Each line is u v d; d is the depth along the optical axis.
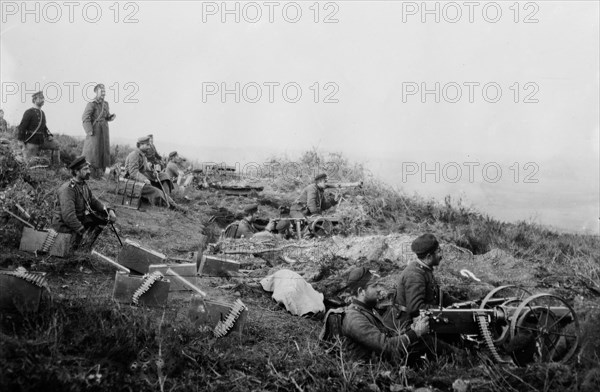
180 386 4.82
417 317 5.41
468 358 5.45
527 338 5.30
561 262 10.18
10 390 4.35
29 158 11.84
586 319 5.59
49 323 5.03
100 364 4.78
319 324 6.47
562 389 4.99
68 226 7.64
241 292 7.00
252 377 5.11
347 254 8.95
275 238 10.27
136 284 5.95
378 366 5.23
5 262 6.67
